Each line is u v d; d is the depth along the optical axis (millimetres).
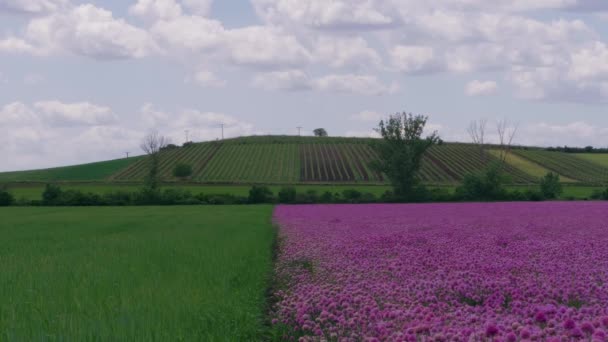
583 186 108438
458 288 10078
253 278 13852
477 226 28859
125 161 166750
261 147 161750
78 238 27641
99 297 11086
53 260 17656
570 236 21734
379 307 9312
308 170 131625
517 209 51125
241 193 99500
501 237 21109
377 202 84062
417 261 14039
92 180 133000
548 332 6480
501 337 6203
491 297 9523
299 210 58438
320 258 16453
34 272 14758
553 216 38250
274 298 13164
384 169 88938
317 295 10125
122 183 122125
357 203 83188
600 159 143000
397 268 12891
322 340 7590
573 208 51312
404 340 6770
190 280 13039
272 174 129125
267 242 23672
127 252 19953
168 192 89000
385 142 89438
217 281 13133
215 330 8594
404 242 20031
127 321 8891
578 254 15023
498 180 86125
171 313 9602
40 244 24516
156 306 10086
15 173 169500
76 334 8133
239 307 10125
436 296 9945
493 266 12828
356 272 13055
